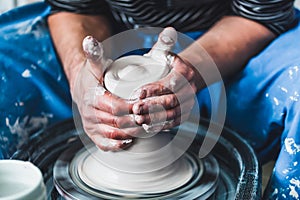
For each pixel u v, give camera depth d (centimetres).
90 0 142
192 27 139
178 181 106
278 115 123
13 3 207
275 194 112
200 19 138
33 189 86
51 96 138
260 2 134
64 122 129
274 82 125
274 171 113
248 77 131
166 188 103
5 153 125
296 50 125
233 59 131
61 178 106
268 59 129
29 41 136
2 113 129
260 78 128
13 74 133
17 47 134
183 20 137
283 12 135
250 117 134
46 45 137
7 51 133
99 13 146
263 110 130
